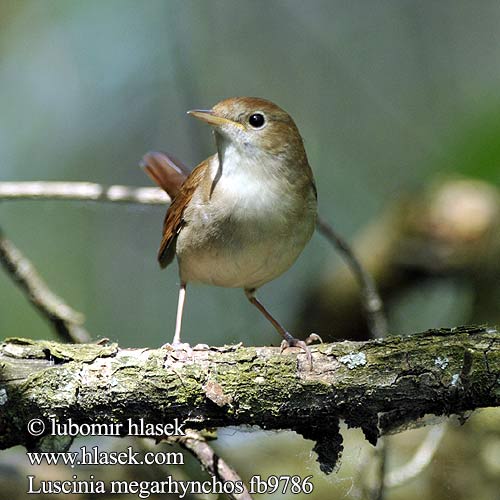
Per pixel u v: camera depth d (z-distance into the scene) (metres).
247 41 12.75
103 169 12.62
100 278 12.48
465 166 11.96
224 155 6.98
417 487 8.36
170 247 7.71
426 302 11.92
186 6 12.34
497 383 5.58
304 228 7.07
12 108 12.58
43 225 12.48
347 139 12.92
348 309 11.50
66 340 8.27
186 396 5.70
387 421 5.90
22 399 5.61
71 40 12.52
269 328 12.53
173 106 12.62
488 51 13.27
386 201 12.70
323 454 5.84
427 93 13.08
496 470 8.30
